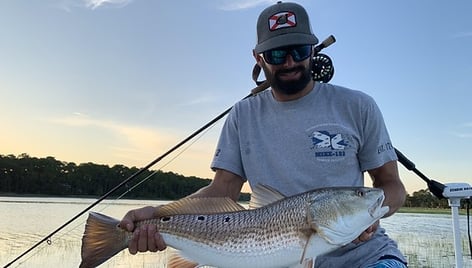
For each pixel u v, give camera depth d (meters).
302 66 1.08
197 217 1.00
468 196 1.42
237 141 1.18
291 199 0.97
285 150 1.09
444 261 3.70
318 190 0.96
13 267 3.32
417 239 5.19
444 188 1.43
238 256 0.98
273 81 1.10
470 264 3.49
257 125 1.14
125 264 3.33
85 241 0.96
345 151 1.07
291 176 1.07
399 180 1.12
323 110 1.10
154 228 0.99
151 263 3.37
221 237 0.99
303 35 1.07
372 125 1.10
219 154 1.19
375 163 1.10
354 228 0.95
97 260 0.96
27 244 4.39
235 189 1.19
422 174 1.46
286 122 1.11
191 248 1.00
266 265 0.97
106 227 0.97
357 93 1.12
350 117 1.10
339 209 0.94
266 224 0.97
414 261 3.73
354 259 1.02
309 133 1.08
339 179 1.06
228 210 1.02
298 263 0.95
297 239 0.94
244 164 1.15
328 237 0.94
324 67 1.35
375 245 1.04
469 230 1.51
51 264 3.39
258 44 1.12
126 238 0.98
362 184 1.12
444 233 5.86
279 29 1.08
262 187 1.02
